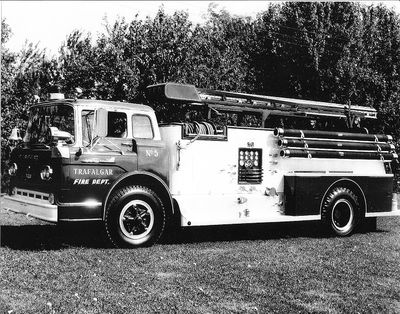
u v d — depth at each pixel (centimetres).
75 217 654
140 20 1266
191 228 909
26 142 738
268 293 481
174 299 452
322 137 891
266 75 2186
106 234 680
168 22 1254
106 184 676
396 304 462
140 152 708
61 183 649
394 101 1908
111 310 416
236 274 549
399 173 1816
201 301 449
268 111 898
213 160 783
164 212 721
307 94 2088
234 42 1802
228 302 449
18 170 734
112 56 1180
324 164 895
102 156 675
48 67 1300
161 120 881
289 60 2064
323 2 2006
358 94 1952
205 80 1323
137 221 696
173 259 620
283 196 850
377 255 679
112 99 1184
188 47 1248
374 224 956
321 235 876
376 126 1892
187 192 761
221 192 789
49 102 724
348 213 887
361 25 2030
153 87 817
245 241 785
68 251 649
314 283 523
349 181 897
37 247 674
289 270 575
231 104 852
